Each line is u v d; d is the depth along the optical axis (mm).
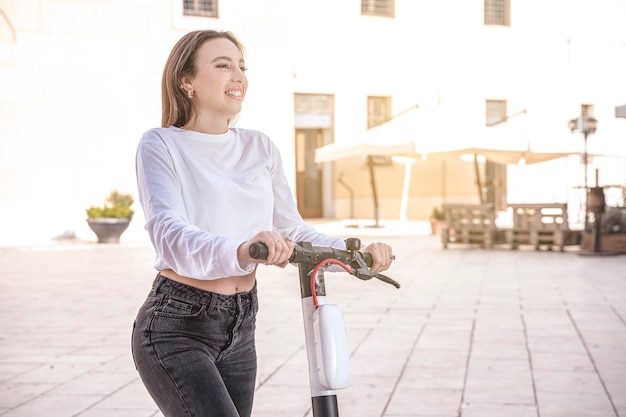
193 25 19531
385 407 4602
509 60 24828
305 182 23469
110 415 4508
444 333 6863
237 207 2254
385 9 23578
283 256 1834
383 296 9258
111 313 8227
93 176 18719
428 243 17328
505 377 5266
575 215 25234
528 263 12984
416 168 24266
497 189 24656
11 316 8062
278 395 4887
